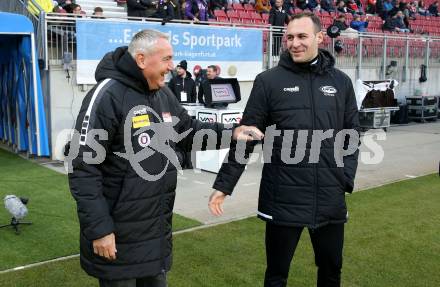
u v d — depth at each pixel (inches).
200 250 180.2
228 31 437.4
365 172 320.8
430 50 674.2
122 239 96.7
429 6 950.4
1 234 194.5
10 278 153.8
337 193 115.5
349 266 167.0
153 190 98.3
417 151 403.9
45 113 356.8
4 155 364.8
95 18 372.2
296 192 113.5
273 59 484.7
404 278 158.2
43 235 194.2
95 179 93.1
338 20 577.3
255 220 216.8
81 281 153.0
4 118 398.6
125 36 378.0
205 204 243.9
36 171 313.1
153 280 106.7
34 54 335.3
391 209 234.8
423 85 671.1
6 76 382.0
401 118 598.9
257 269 163.9
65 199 247.6
